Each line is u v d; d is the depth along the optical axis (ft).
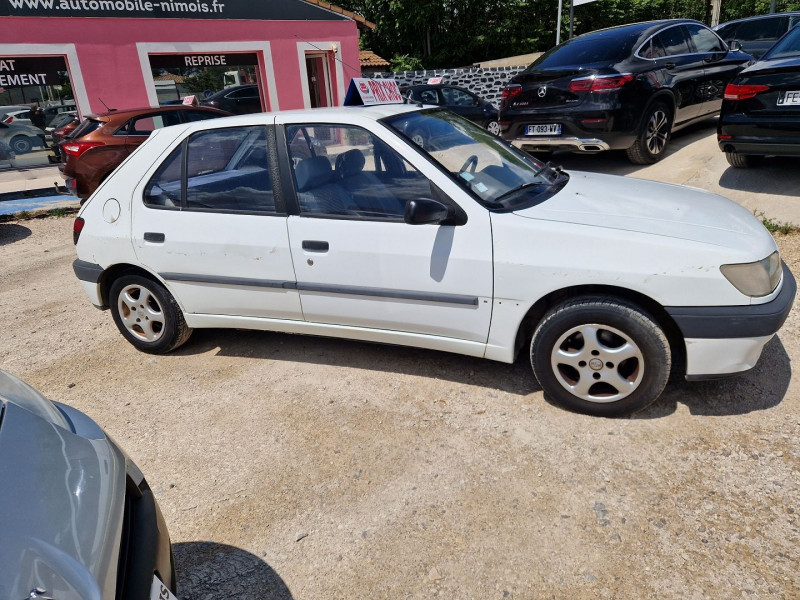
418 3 91.25
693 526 7.79
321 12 50.14
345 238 10.90
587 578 7.20
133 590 5.22
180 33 43.34
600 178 12.43
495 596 7.08
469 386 11.46
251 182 11.78
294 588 7.47
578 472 8.93
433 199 10.32
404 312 10.94
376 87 13.28
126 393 12.46
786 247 15.81
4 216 31.14
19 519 4.80
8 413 5.88
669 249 9.03
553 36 98.58
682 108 24.61
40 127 41.11
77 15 39.22
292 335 14.40
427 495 8.76
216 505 9.00
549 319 9.90
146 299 13.48
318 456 9.86
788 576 6.96
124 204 12.98
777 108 17.76
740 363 9.27
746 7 107.24
